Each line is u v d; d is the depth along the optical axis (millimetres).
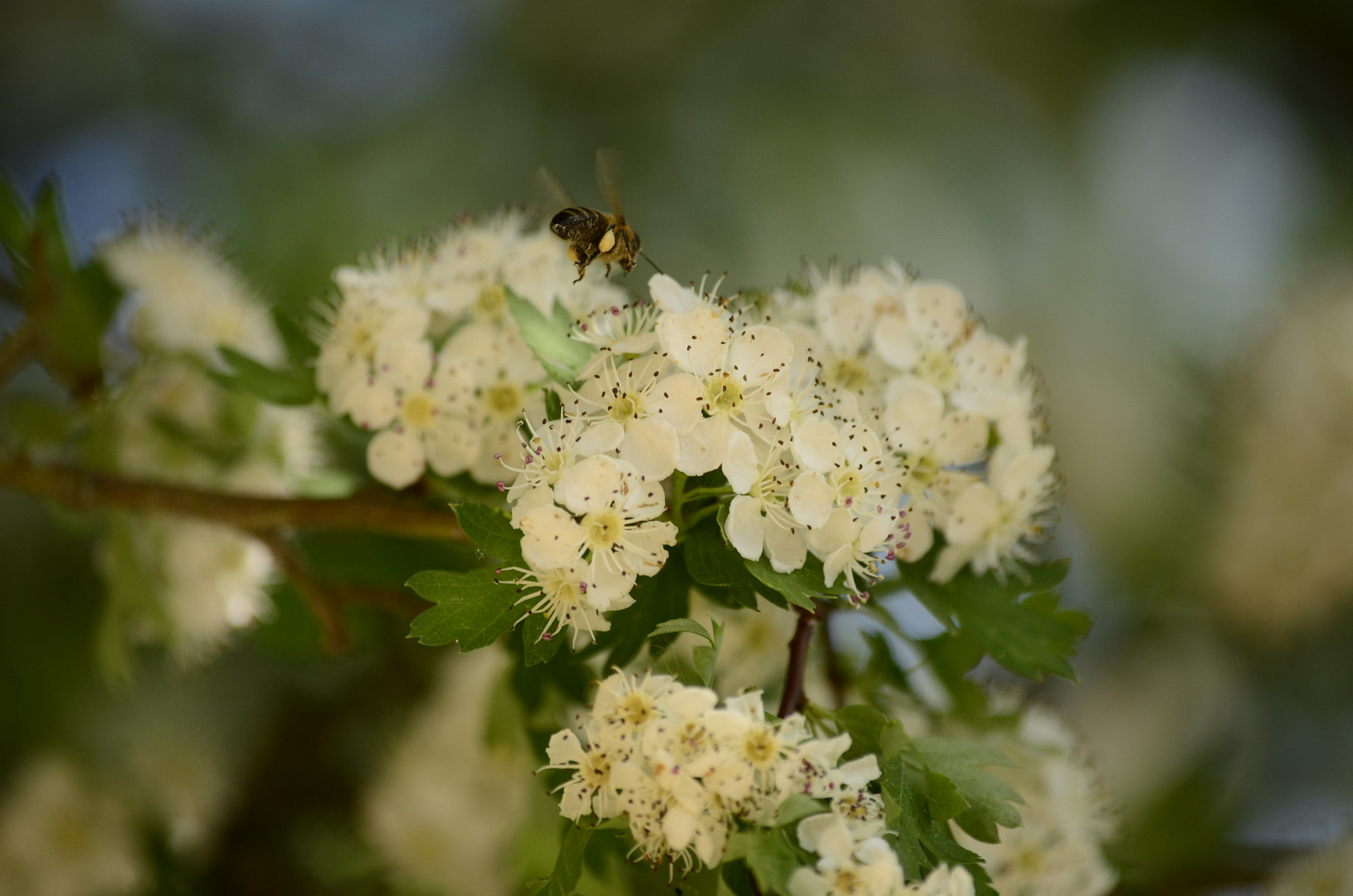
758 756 477
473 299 528
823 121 813
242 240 772
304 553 578
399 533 542
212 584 596
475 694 610
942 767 491
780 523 494
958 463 519
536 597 493
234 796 627
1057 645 519
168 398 596
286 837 623
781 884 472
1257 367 774
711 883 489
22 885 613
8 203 588
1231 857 592
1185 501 773
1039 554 564
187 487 560
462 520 493
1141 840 632
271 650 606
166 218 603
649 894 529
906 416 516
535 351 510
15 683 635
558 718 535
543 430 492
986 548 520
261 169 801
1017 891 532
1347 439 732
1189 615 754
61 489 561
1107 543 783
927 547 517
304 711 634
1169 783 648
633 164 812
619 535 487
